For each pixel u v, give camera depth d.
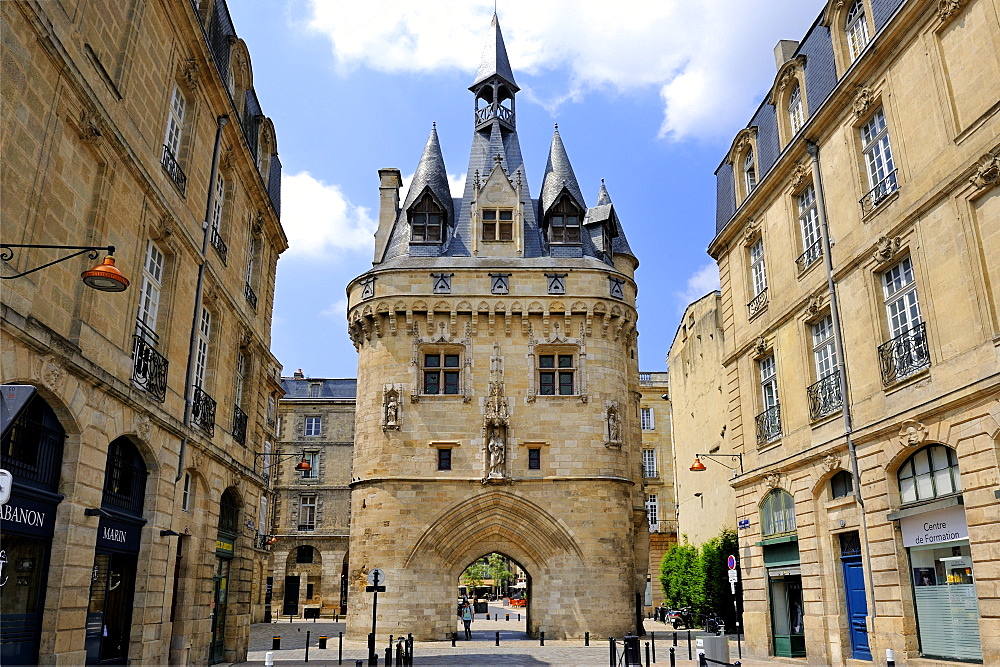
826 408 18.70
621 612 28.62
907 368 15.75
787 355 20.84
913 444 15.22
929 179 15.15
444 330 30.88
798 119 21.16
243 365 23.55
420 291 31.03
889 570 15.97
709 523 37.41
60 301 11.52
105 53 12.92
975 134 13.91
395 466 29.41
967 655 13.88
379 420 30.14
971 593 13.87
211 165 18.55
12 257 9.90
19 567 10.93
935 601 14.86
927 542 14.95
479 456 29.64
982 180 13.60
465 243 33.22
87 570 12.19
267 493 46.94
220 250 19.42
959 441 13.96
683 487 43.69
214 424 18.95
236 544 22.05
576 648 25.77
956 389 13.95
